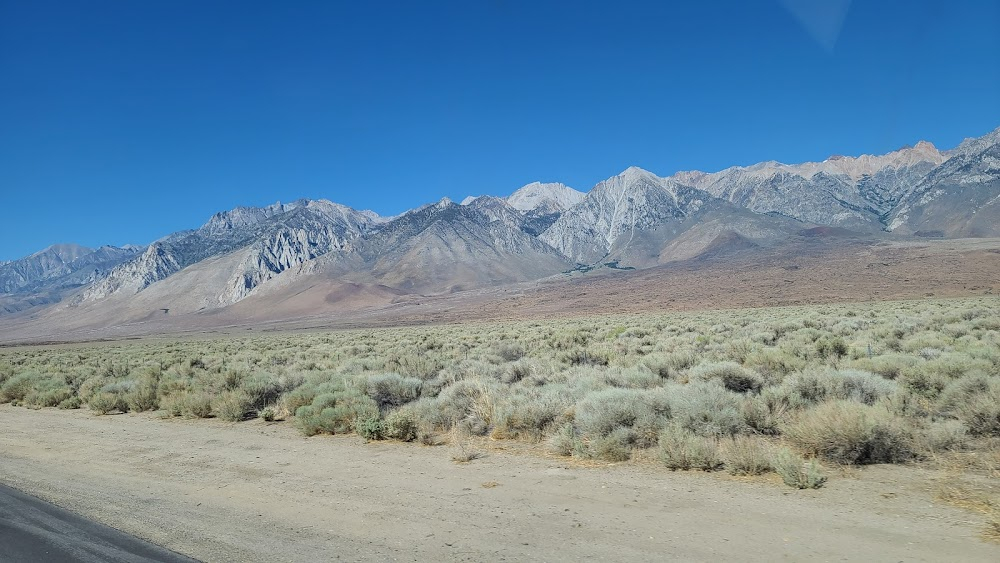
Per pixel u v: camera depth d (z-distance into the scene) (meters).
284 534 6.68
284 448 11.87
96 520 7.32
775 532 6.18
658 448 9.99
